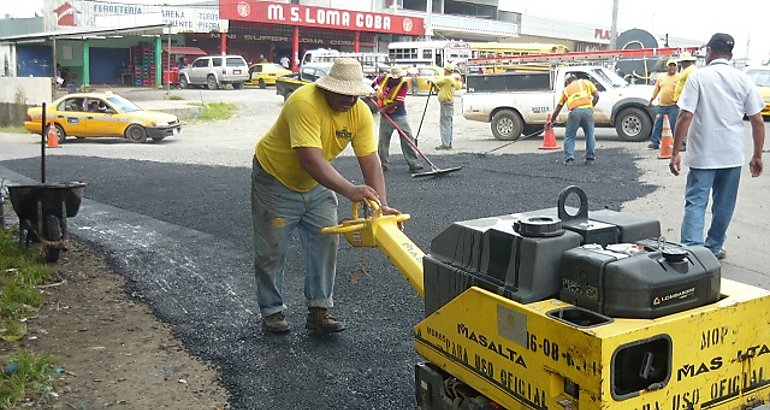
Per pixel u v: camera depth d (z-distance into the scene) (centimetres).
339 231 374
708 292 263
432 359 316
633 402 243
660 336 245
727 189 593
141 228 783
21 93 2341
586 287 260
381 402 389
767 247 657
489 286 285
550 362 252
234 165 1253
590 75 1559
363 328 491
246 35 4588
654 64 2103
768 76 1997
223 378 419
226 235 746
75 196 656
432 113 2445
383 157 1145
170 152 1508
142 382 412
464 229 304
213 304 543
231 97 3008
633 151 1334
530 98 1602
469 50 3706
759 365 272
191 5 4181
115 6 3931
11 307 512
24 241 659
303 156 412
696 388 258
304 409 383
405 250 352
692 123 581
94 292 570
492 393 281
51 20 3803
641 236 298
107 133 1808
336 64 416
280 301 485
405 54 3844
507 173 1100
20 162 1305
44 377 407
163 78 3850
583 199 304
